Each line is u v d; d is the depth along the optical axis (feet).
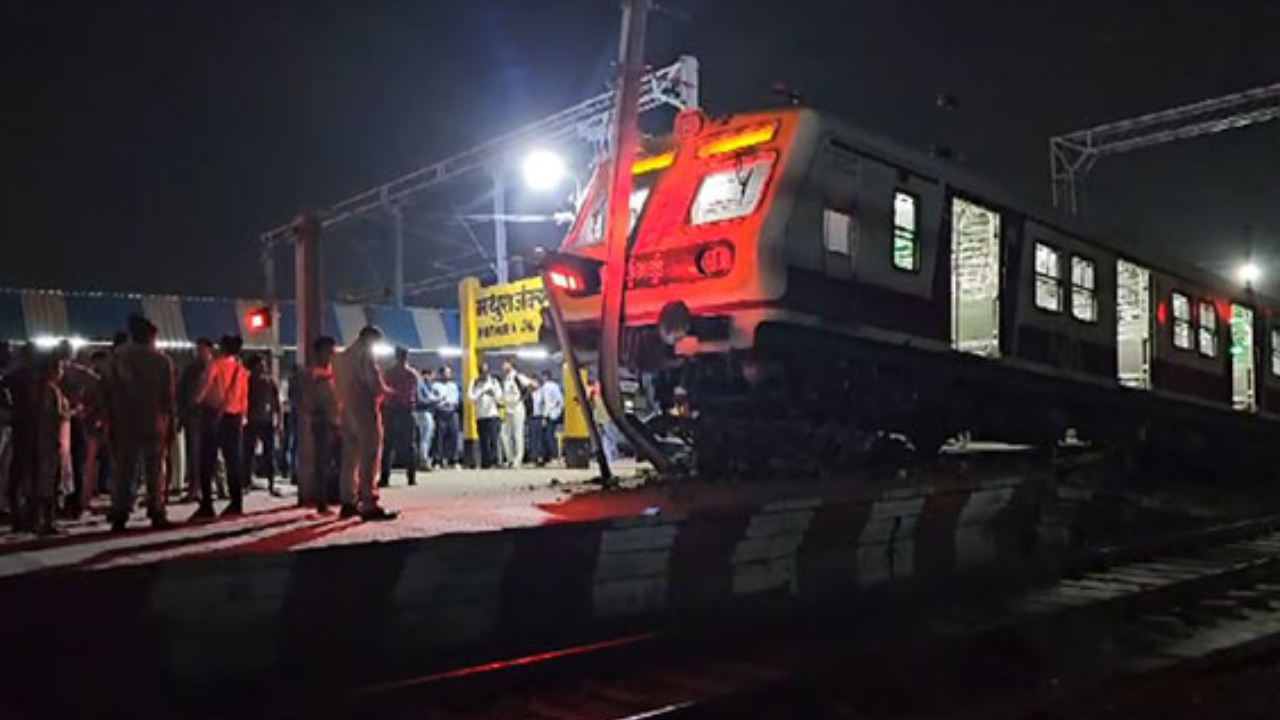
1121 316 54.65
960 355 38.73
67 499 32.68
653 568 26.89
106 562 21.40
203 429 30.83
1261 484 66.03
